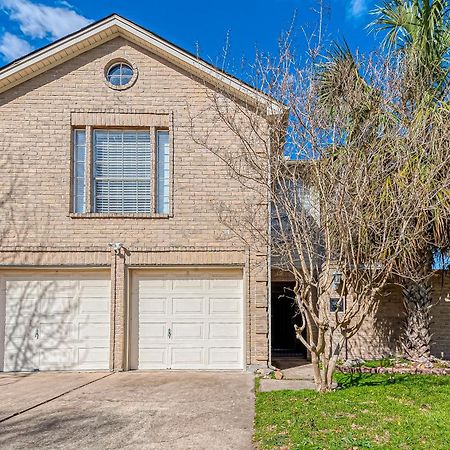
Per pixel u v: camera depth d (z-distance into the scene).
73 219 10.88
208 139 11.09
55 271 10.98
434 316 11.96
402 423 6.07
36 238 10.81
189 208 10.96
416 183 8.00
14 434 6.22
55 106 11.12
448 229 9.38
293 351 14.01
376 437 5.54
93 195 11.12
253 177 9.46
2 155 10.95
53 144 11.02
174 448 5.57
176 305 10.96
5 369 10.73
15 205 10.86
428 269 10.41
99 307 10.96
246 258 10.82
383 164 8.48
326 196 7.84
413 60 9.67
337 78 9.08
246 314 10.70
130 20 11.07
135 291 11.00
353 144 8.24
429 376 9.43
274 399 7.55
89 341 10.88
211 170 11.04
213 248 10.87
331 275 8.99
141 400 7.95
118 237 10.89
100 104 11.17
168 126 11.19
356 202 7.69
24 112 11.07
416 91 9.34
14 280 10.98
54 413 7.21
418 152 8.55
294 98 8.27
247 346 10.62
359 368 10.18
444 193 8.45
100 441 5.89
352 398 7.45
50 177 10.95
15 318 10.88
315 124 8.17
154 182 11.08
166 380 9.61
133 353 10.86
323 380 8.14
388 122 8.93
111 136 11.30
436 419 6.25
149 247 10.86
